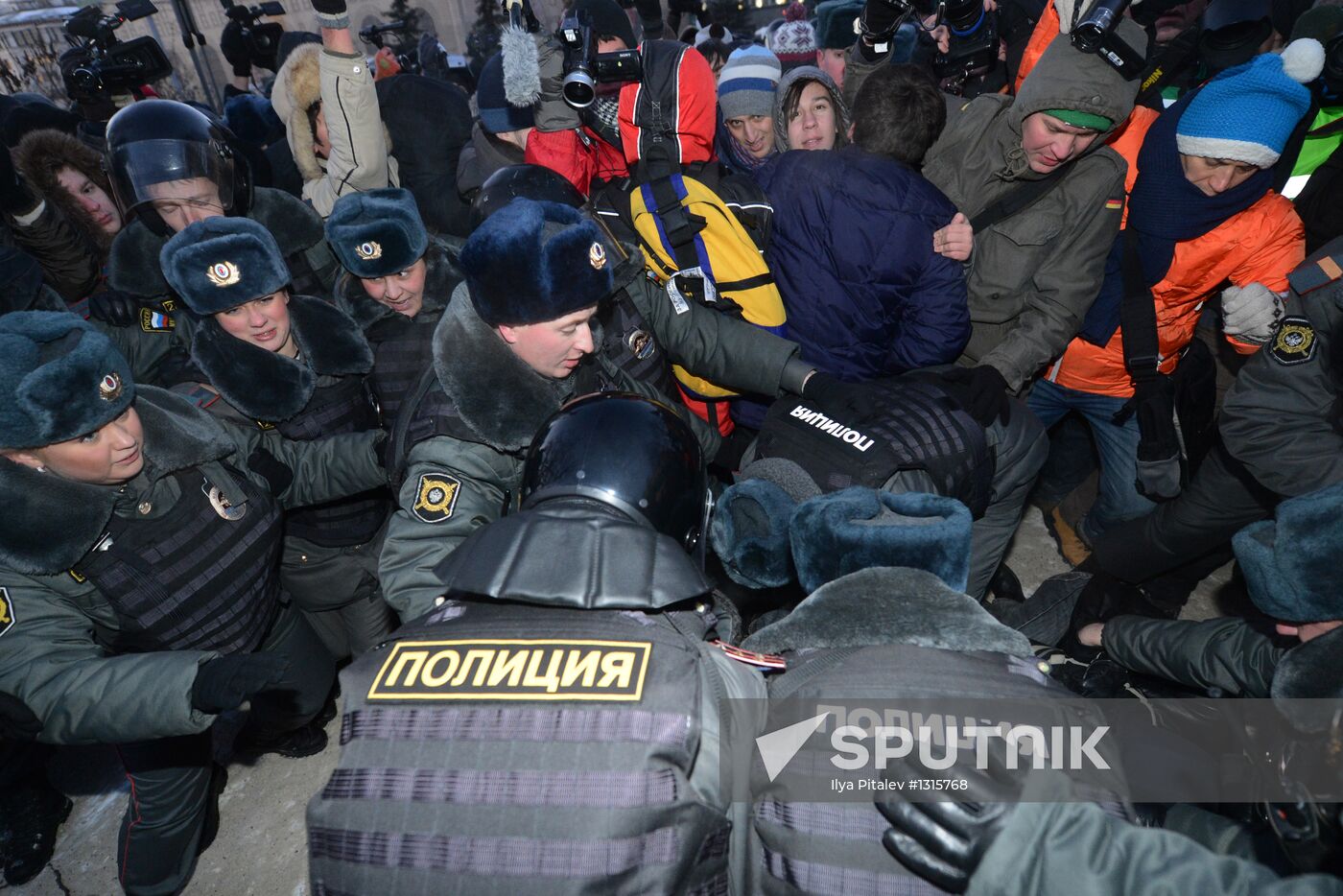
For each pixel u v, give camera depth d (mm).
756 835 951
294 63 2740
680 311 1945
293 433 1991
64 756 2510
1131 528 2318
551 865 813
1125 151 2283
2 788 2184
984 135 2174
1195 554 2236
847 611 1017
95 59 3477
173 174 1995
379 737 916
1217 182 1910
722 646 1063
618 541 1009
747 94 2439
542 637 956
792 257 1959
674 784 845
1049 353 2123
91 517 1411
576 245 1327
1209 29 2227
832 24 3143
